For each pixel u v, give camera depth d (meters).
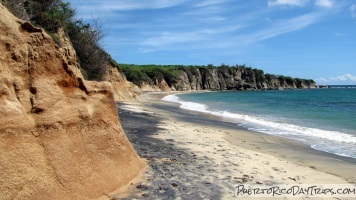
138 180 7.44
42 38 6.03
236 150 12.69
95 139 6.71
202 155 11.02
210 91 123.31
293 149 13.84
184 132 16.28
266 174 9.28
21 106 5.32
